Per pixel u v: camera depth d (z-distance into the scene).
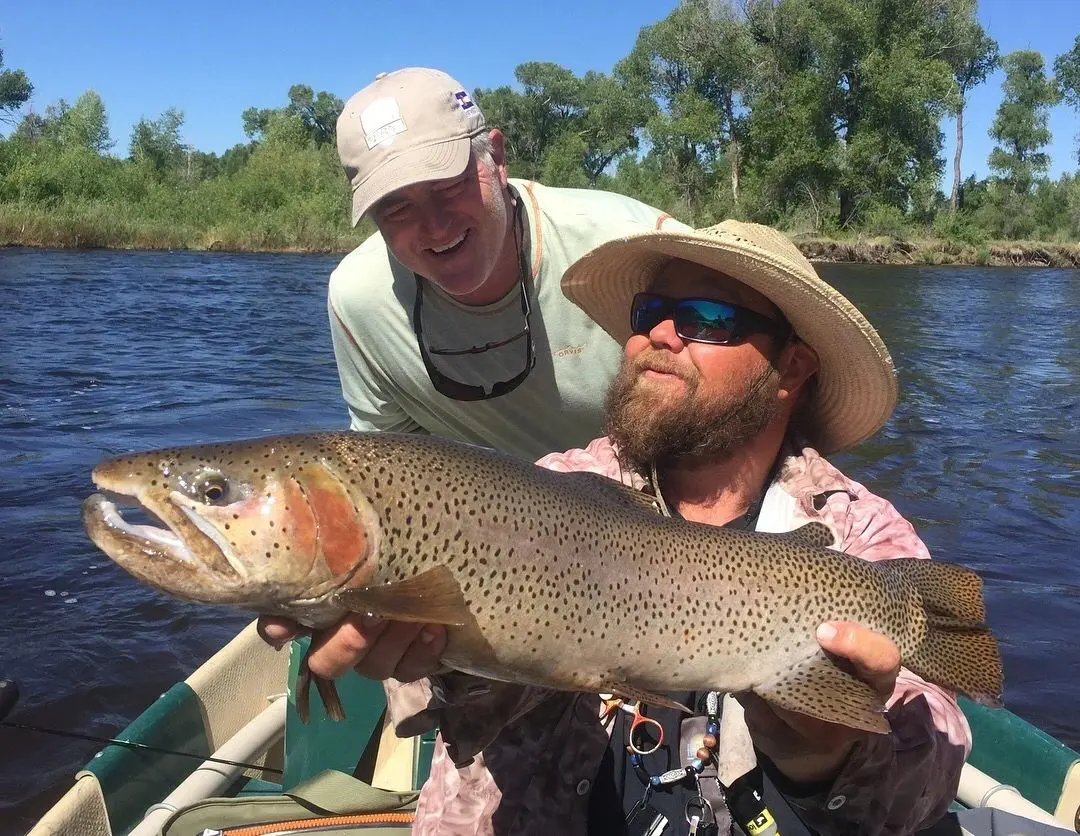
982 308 7.36
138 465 0.60
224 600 0.60
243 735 1.17
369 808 0.92
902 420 3.47
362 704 1.13
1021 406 3.73
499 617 0.64
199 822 0.89
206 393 3.59
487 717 0.70
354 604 0.59
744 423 0.79
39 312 5.63
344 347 1.20
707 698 0.74
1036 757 1.09
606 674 0.67
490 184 1.03
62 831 0.90
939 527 2.34
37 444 2.82
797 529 0.75
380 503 0.62
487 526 0.64
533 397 1.15
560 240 1.10
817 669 0.67
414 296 1.12
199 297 6.71
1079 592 1.96
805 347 0.83
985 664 0.69
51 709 1.54
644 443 0.80
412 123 0.99
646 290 0.91
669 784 0.71
